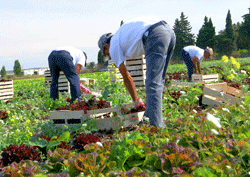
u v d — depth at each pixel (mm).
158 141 2619
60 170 2248
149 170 2025
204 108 4867
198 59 7957
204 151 2131
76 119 4000
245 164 1986
